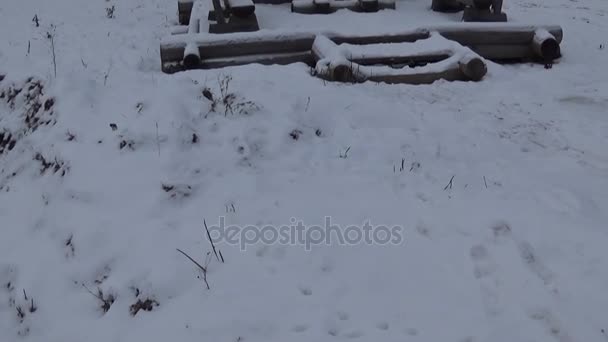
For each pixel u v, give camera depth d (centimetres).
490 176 533
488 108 689
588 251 422
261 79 711
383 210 478
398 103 686
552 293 387
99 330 398
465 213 472
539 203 486
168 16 1180
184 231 457
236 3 838
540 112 682
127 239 458
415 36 841
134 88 657
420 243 440
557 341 353
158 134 551
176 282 411
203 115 593
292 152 560
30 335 420
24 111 729
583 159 575
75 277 448
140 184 506
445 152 575
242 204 483
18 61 884
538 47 848
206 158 536
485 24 856
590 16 1202
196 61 782
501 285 396
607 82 782
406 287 399
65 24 1114
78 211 497
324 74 746
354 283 403
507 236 443
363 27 873
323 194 499
